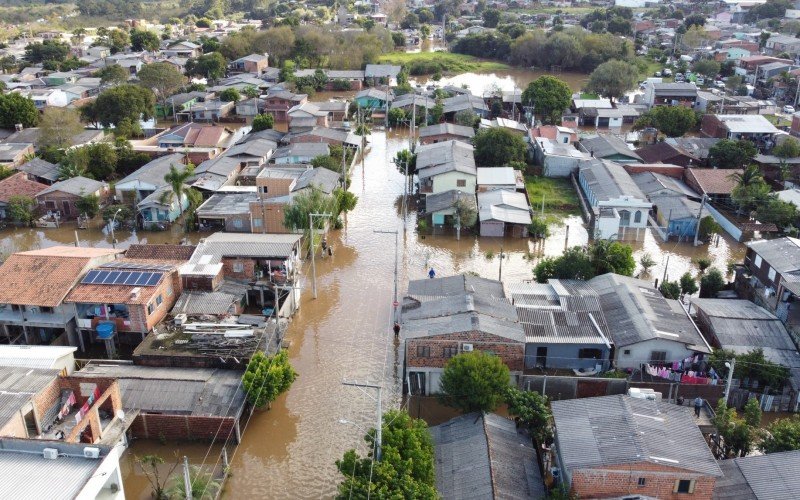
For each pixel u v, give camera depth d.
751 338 51.84
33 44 191.25
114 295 53.16
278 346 52.41
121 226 82.69
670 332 50.56
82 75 163.12
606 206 77.50
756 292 58.66
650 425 37.44
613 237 76.56
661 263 72.56
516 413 42.09
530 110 130.25
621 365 50.56
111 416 43.53
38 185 88.12
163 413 44.81
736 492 35.31
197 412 44.75
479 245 77.19
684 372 49.88
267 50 185.12
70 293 53.56
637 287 57.41
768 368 47.06
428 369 48.97
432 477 36.56
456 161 89.19
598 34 193.12
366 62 182.75
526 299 56.06
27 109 114.81
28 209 83.62
